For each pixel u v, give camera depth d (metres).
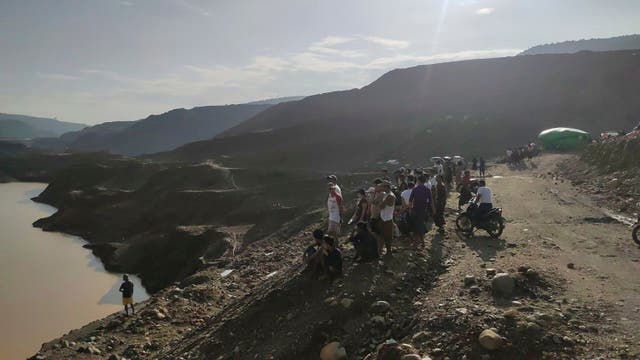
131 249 39.66
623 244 11.79
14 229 56.66
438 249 11.45
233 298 16.23
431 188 12.94
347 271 9.73
